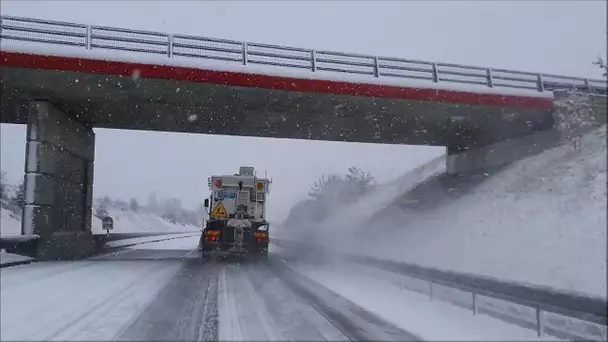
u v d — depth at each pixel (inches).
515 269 482.3
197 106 919.0
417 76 924.6
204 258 880.3
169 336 309.6
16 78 785.6
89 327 327.6
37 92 829.8
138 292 485.4
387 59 912.3
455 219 788.0
